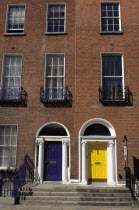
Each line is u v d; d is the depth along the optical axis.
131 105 14.48
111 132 14.27
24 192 12.02
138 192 12.40
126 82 14.82
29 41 16.05
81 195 11.98
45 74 15.59
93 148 14.52
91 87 14.80
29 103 15.12
